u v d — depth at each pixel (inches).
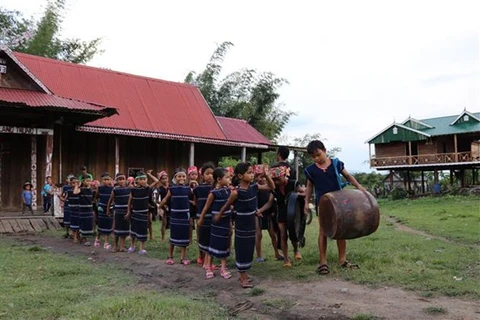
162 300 197.6
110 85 834.2
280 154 270.7
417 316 169.0
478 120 1305.4
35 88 627.8
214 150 978.7
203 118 914.1
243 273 227.3
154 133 753.6
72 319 172.4
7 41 904.3
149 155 847.7
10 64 612.4
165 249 371.9
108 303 190.7
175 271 275.0
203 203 279.9
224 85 1402.6
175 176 305.7
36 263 298.4
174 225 298.8
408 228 512.7
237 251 227.3
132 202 357.1
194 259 315.9
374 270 241.8
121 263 309.7
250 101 1414.9
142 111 820.0
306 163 1493.6
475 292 195.2
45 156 673.6
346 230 223.3
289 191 265.7
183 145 898.1
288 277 239.8
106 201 393.7
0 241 436.8
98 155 773.9
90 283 242.2
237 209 228.1
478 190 1139.9
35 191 634.2
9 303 197.0
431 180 1696.6
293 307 188.5
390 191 1408.7
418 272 233.0
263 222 289.3
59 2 1199.6
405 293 199.8
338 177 246.7
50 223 554.9
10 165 678.5
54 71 780.6
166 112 858.8
